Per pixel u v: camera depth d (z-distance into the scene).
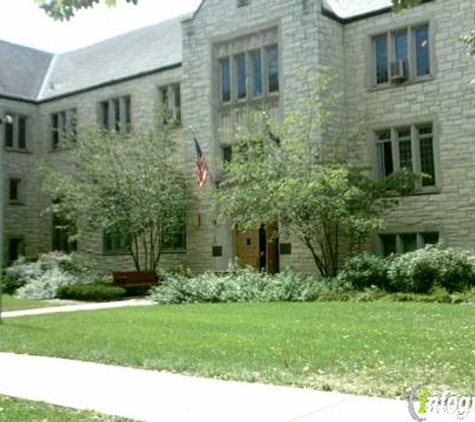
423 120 20.03
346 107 21.61
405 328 10.42
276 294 17.25
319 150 18.81
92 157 23.66
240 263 22.67
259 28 22.22
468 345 8.54
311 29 20.84
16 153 30.75
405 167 20.12
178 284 18.52
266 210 18.36
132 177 22.75
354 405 5.85
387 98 20.78
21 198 30.92
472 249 18.86
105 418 5.74
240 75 22.97
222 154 23.25
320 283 17.64
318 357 8.02
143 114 26.98
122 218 22.78
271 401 6.13
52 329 12.05
